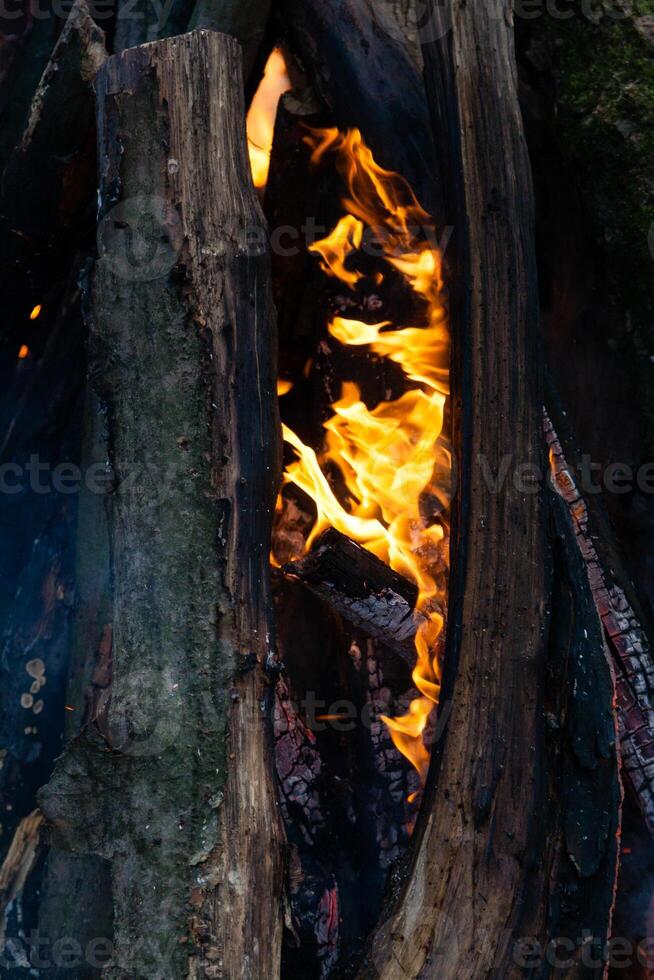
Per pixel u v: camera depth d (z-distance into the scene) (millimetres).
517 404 2203
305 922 2283
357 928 2363
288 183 2822
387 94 2662
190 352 2061
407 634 2406
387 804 2504
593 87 2750
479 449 2168
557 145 2873
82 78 2453
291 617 2631
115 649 2055
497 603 2086
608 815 2020
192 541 1995
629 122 2684
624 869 2393
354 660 2611
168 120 2164
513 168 2301
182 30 2842
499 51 2346
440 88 2361
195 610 1967
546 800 1999
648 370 2682
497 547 2119
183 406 2047
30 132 2533
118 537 2092
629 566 2570
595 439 2811
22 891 2406
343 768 2529
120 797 1897
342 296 2834
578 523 2432
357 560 2275
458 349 2258
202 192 2141
